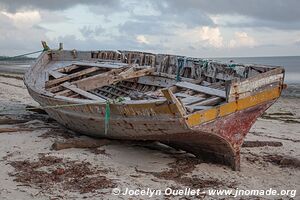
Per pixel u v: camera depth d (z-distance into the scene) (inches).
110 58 430.0
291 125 493.4
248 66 275.0
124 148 290.5
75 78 382.9
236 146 251.8
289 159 279.9
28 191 205.0
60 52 454.9
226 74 291.4
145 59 381.7
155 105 226.8
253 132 427.5
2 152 272.8
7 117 400.5
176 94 271.3
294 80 1482.5
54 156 262.5
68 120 314.3
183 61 335.9
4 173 231.0
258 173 252.8
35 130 342.0
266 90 254.5
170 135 243.8
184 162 264.1
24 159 257.6
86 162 254.4
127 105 242.1
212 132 237.1
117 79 332.8
